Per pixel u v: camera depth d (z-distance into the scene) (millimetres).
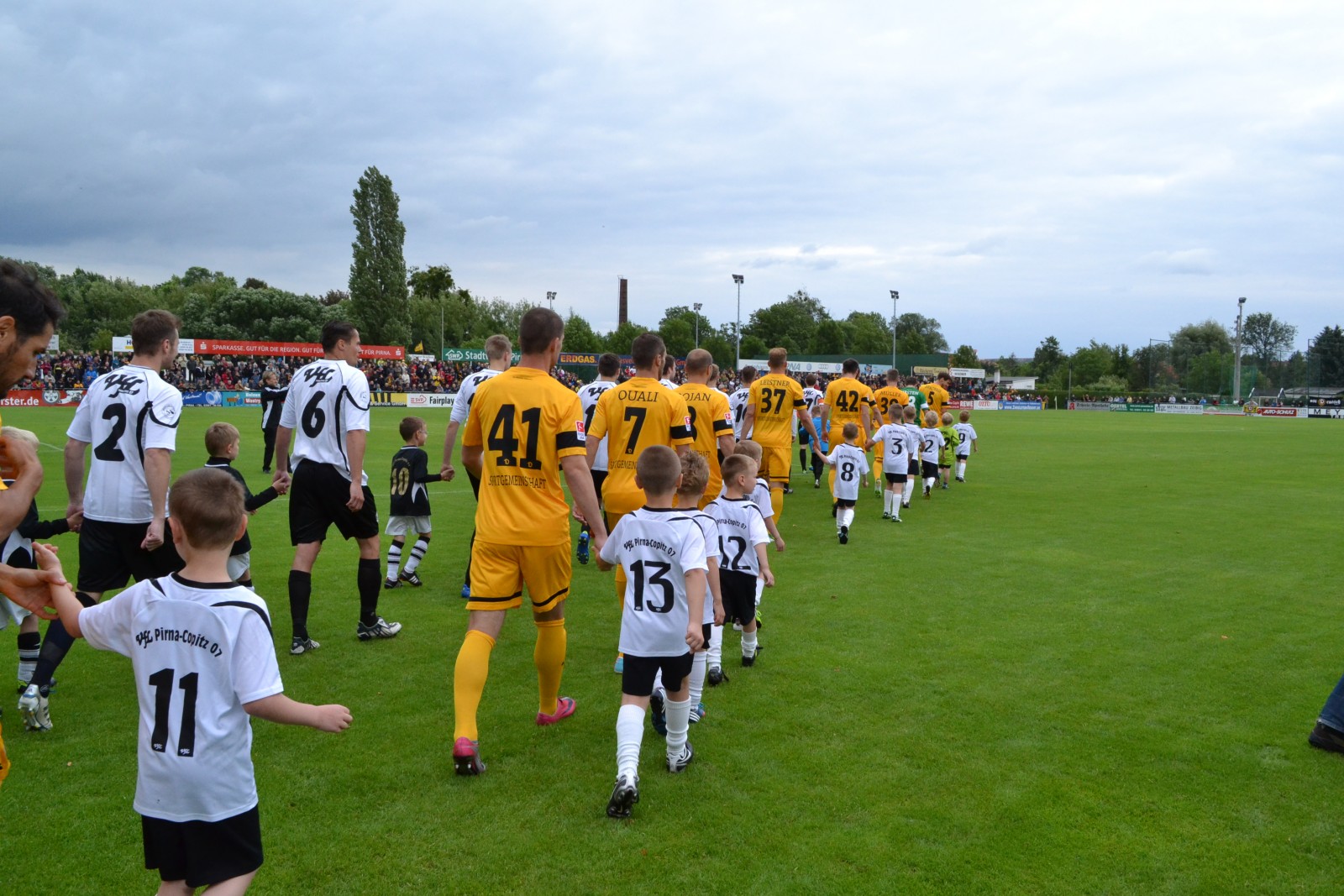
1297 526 10680
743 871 3133
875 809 3594
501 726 4438
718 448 6594
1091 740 4289
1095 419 43375
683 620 3732
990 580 7660
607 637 6023
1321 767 4023
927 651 5656
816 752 4129
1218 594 7219
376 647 5668
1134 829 3455
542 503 4062
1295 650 5730
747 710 4660
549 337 4152
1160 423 38750
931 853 3262
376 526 5793
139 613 2367
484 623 4031
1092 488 14586
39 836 3316
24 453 2363
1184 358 65250
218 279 82500
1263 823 3514
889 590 7273
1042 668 5324
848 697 4840
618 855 3232
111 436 4551
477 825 3441
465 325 81750
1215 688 5020
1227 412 54562
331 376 5434
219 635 2336
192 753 2326
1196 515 11570
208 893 2387
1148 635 6043
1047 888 3047
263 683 2326
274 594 7016
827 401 12266
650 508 3824
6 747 4102
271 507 11258
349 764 3957
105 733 4273
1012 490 14250
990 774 3912
